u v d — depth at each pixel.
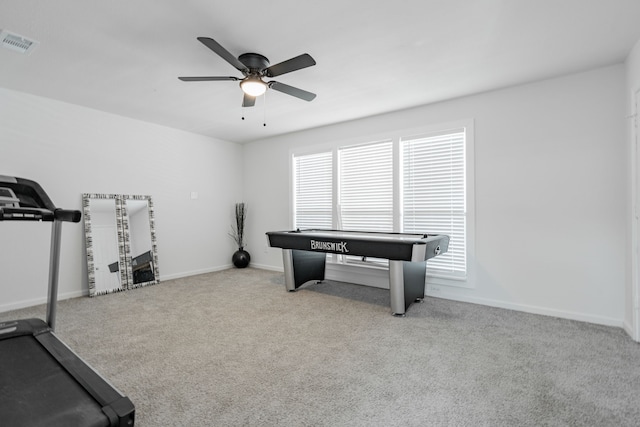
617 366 2.14
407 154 4.11
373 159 4.41
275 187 5.55
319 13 2.11
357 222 4.57
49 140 3.71
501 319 3.07
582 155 3.01
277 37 2.39
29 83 3.25
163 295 3.96
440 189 3.86
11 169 3.44
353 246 3.29
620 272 2.86
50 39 2.39
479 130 3.54
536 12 2.11
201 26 2.24
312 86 3.34
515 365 2.17
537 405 1.73
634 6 2.04
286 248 3.97
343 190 4.71
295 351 2.40
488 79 3.17
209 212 5.50
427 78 3.15
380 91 3.48
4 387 1.29
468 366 2.16
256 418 1.64
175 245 4.99
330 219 4.86
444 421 1.61
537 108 3.22
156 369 2.13
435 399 1.79
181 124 4.76
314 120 4.57
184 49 2.56
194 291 4.14
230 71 2.97
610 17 2.16
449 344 2.52
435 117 3.85
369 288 4.30
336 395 1.84
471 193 3.59
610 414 1.65
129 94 3.55
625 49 2.60
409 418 1.63
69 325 2.93
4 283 3.40
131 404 1.17
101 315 3.21
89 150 4.04
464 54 2.68
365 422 1.60
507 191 3.39
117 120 4.31
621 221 2.85
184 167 5.13
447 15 2.14
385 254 3.08
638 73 2.47
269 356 2.32
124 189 4.39
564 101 3.09
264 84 2.63
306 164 5.16
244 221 6.02
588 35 2.39
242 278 4.92
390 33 2.36
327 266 4.88
